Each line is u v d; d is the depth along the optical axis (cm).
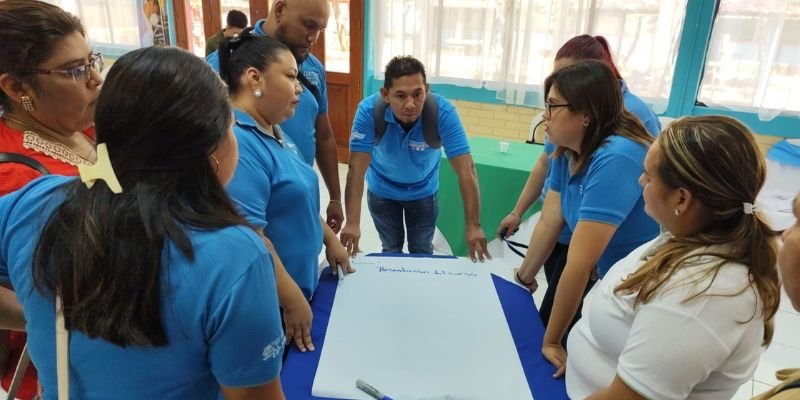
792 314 244
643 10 343
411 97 173
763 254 69
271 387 62
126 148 53
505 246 274
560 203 135
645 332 71
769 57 327
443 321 114
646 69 355
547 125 116
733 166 70
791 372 73
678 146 73
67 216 54
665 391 69
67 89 90
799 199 62
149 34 501
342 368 98
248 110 109
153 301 52
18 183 85
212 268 54
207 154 56
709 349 67
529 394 94
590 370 88
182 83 52
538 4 364
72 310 54
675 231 79
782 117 337
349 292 125
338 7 427
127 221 52
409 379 96
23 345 104
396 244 229
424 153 197
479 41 391
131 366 57
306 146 166
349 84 446
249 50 108
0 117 90
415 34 405
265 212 106
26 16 84
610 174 104
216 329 55
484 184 267
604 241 105
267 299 58
